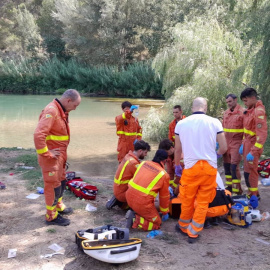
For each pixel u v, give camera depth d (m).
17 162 8.46
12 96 36.09
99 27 41.12
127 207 5.26
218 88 12.91
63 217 5.00
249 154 5.23
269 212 5.31
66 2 41.78
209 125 4.05
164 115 14.22
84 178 7.64
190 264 3.74
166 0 38.88
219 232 4.57
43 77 41.97
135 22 40.00
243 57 13.35
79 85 41.03
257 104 5.18
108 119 19.03
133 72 37.44
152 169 4.55
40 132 4.23
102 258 3.59
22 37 51.25
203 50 14.04
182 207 4.34
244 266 3.71
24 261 3.76
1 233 4.44
